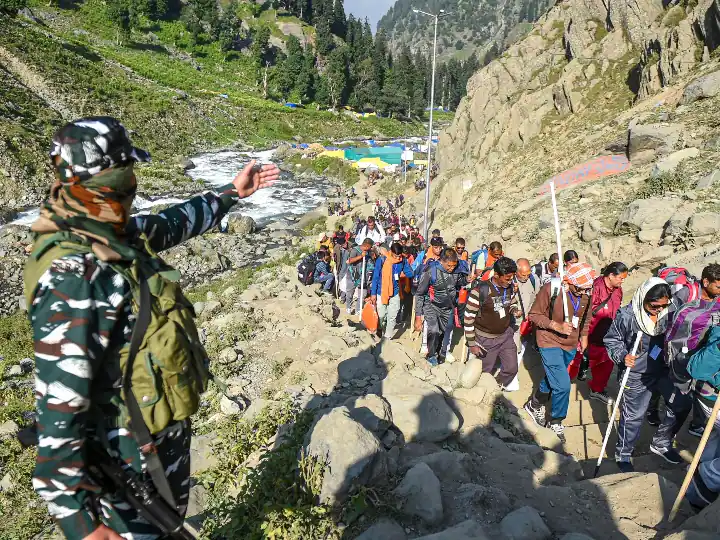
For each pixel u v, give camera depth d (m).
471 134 36.59
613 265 6.26
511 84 35.34
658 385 4.84
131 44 107.38
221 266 26.69
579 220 15.36
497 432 4.93
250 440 4.93
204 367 1.59
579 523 3.54
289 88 113.31
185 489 1.63
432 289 7.29
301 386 6.29
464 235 21.55
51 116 51.12
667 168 15.56
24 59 61.72
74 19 105.62
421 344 8.08
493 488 3.71
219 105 86.56
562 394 5.54
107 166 1.35
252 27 140.62
